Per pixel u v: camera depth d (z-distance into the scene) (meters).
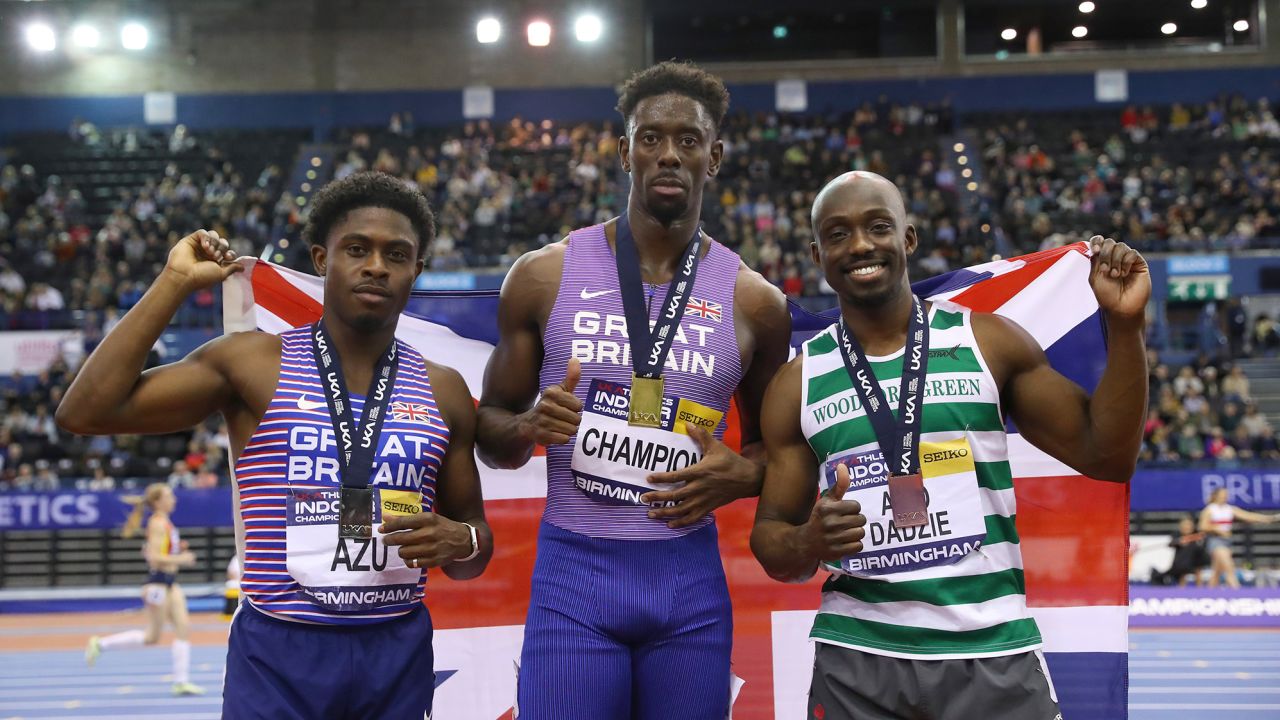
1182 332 20.83
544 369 3.39
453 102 27.72
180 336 18.70
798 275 20.81
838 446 3.22
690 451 3.29
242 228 22.78
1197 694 8.88
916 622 3.08
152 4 27.17
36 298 20.83
